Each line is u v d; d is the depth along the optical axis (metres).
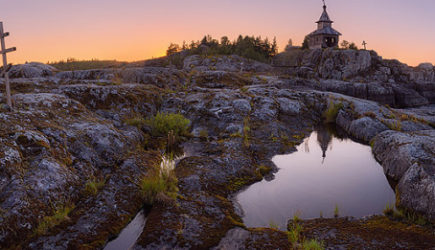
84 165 7.88
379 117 15.97
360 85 34.38
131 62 60.97
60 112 10.38
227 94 18.75
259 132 14.41
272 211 7.24
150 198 7.16
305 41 59.88
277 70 49.69
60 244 5.27
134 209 6.85
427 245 5.31
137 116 14.77
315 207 7.44
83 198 6.82
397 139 10.51
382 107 19.19
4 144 6.61
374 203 7.61
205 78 27.52
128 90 16.44
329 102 20.28
